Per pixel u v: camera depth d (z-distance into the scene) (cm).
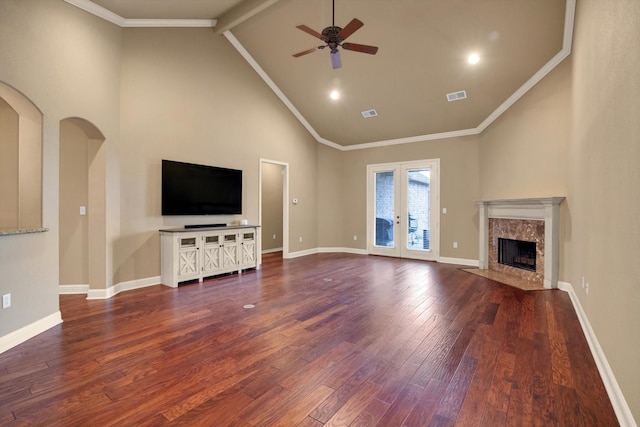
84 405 179
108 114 391
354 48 350
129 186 426
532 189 466
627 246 168
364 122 683
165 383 202
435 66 493
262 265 614
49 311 293
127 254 426
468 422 165
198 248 470
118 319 316
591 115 270
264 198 788
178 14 449
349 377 210
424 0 399
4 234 246
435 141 667
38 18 297
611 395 183
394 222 728
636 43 159
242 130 583
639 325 146
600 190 236
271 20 496
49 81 307
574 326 297
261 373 215
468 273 538
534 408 176
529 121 470
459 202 638
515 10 377
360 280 488
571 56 383
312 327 296
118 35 412
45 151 298
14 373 213
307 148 744
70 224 405
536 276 471
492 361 231
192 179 494
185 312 338
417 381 205
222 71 544
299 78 607
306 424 164
